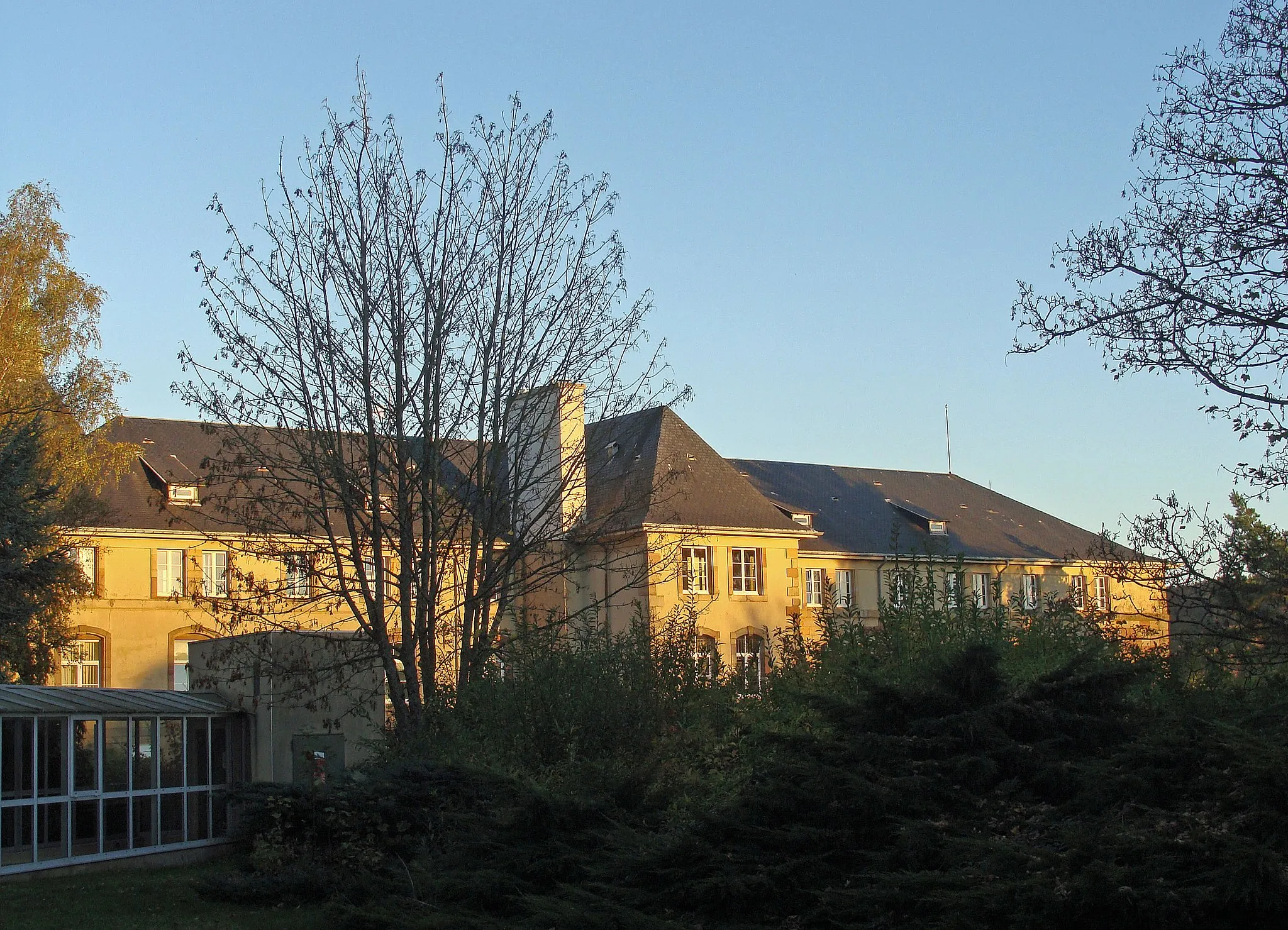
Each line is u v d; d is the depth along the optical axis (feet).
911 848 31.94
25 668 99.66
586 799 42.29
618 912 33.55
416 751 56.59
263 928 43.34
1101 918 26.89
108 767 63.21
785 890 33.63
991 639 46.37
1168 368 45.06
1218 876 26.00
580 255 70.23
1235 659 42.45
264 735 70.38
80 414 104.94
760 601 140.67
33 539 82.07
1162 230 45.68
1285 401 43.57
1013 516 182.80
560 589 116.47
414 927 38.04
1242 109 45.14
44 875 58.23
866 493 173.78
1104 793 31.89
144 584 126.93
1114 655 44.98
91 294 108.27
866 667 47.50
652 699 52.16
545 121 69.36
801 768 35.42
